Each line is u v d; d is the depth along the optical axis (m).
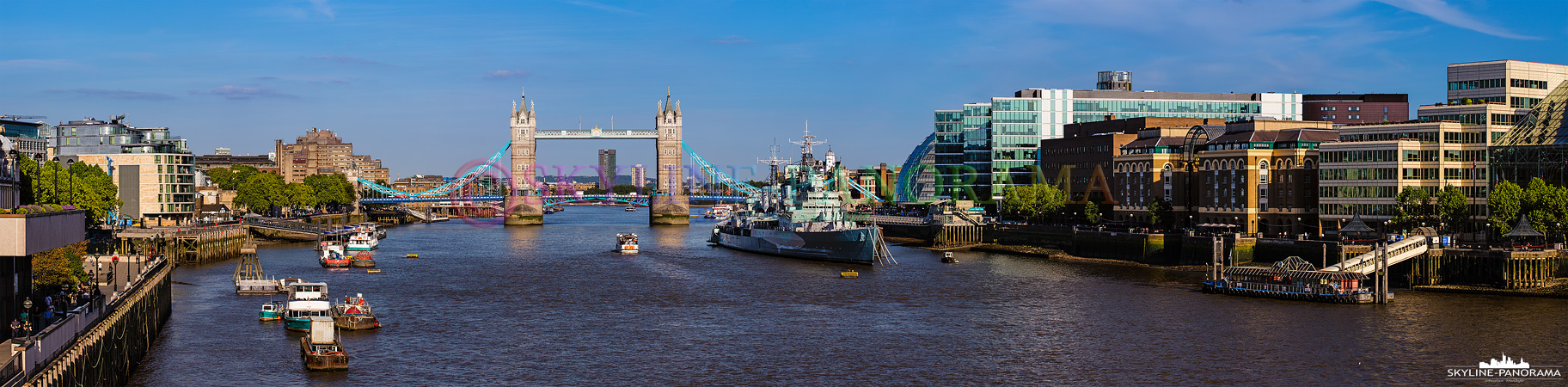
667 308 158.75
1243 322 140.88
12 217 74.62
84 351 85.19
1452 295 161.38
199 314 145.50
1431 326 136.25
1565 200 177.12
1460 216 191.25
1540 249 165.12
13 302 83.00
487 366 118.19
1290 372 114.62
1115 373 114.69
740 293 175.88
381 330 138.12
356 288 182.88
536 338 133.75
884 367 118.31
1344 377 112.50
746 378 113.88
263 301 157.75
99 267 134.50
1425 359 119.25
